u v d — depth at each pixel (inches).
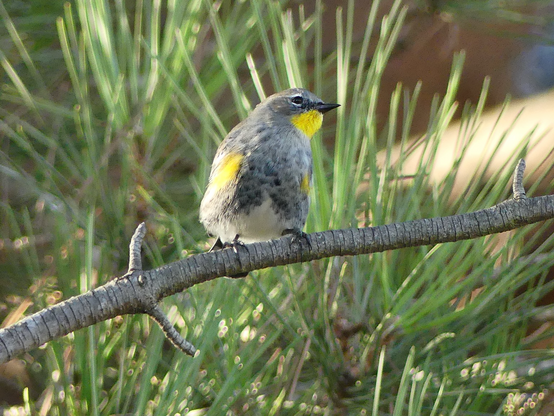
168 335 141.0
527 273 143.4
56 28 148.6
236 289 143.3
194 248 145.1
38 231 147.0
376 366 143.6
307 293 143.9
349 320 143.7
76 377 142.6
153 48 144.9
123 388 142.9
